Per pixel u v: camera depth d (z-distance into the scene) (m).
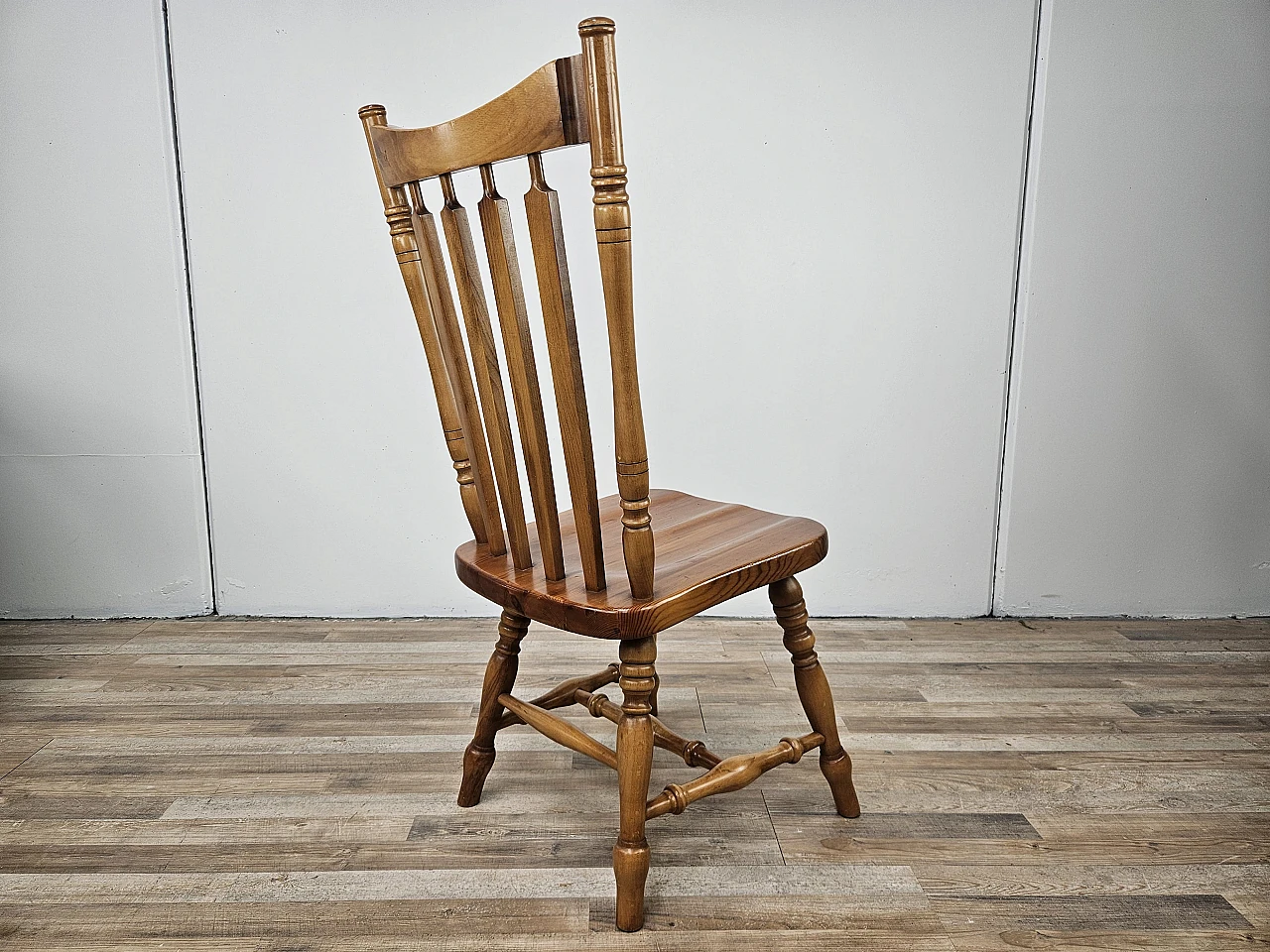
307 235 2.07
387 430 2.16
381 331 2.11
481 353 1.06
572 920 1.15
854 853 1.29
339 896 1.20
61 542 2.19
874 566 2.24
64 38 1.97
